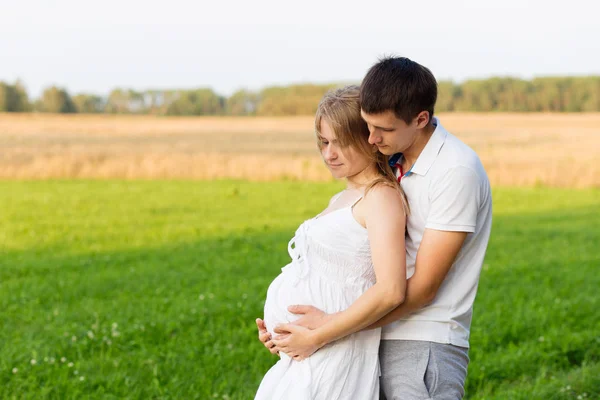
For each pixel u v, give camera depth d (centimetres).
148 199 2294
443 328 308
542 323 715
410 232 309
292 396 297
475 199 294
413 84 280
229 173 3300
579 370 582
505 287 920
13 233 1525
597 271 1052
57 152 4000
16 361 589
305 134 5794
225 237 1470
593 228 1593
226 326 720
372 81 283
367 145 305
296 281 310
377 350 311
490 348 652
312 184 2947
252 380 567
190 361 597
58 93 9175
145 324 710
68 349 630
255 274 1033
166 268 1093
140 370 573
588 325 729
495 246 1310
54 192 2494
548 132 5431
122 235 1505
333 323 291
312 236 310
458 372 311
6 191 2508
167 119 7762
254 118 7931
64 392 521
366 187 303
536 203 2259
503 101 8000
